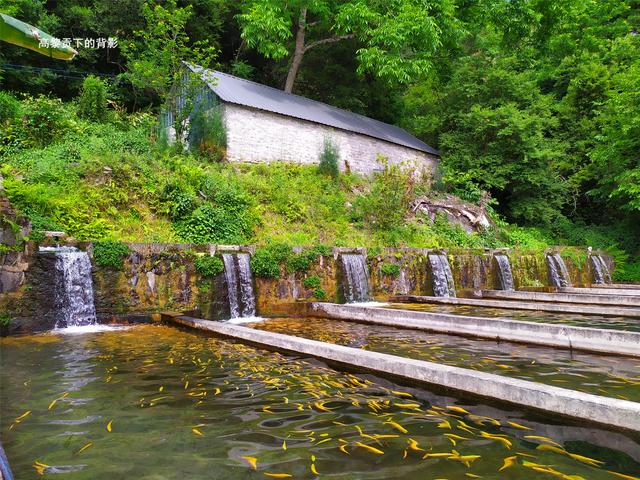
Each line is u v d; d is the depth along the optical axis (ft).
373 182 57.52
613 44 77.30
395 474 7.61
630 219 71.20
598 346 18.12
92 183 34.42
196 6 76.48
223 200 38.99
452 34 71.77
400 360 13.53
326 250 35.63
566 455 8.45
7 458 8.25
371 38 70.85
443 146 73.77
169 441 9.08
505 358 17.43
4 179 28.78
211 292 29.76
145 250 27.89
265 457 8.30
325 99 87.56
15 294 23.06
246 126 52.80
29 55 65.10
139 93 74.23
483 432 9.62
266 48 67.10
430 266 42.11
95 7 69.15
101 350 18.37
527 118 65.41
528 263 52.85
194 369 15.16
